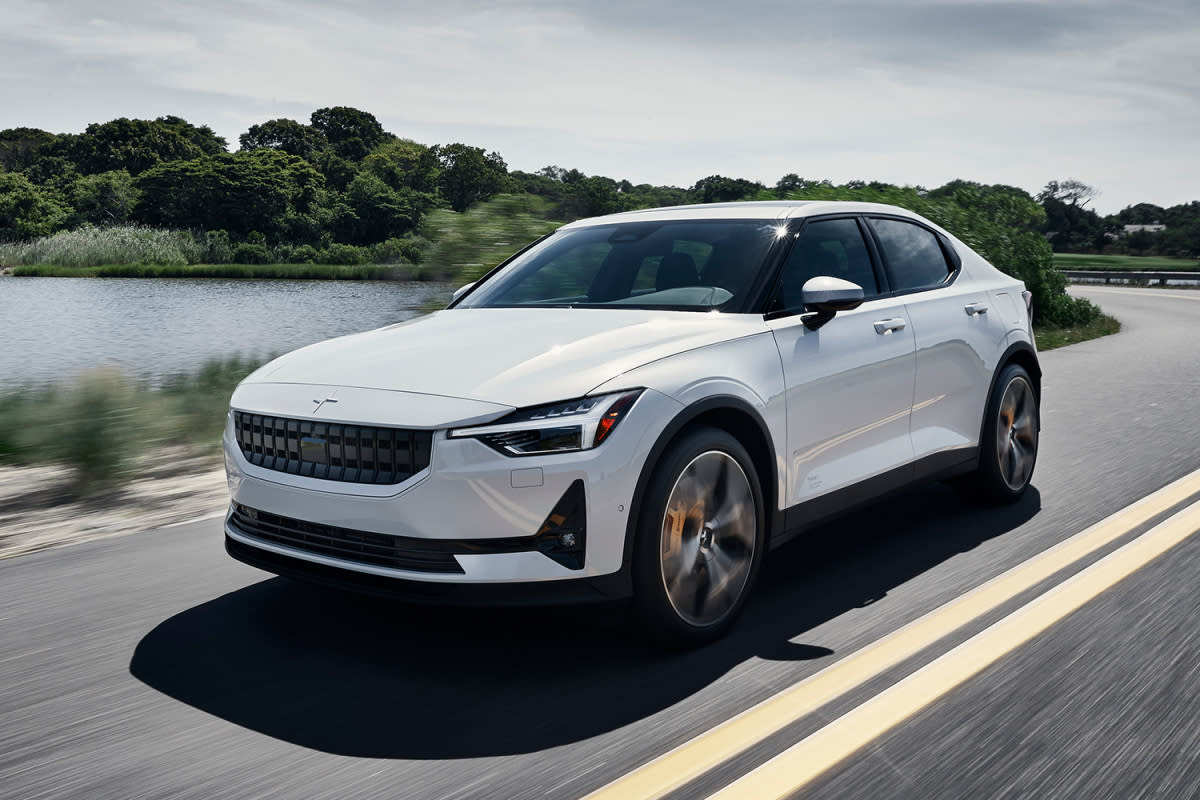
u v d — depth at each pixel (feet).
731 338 11.74
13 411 24.98
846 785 8.00
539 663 10.75
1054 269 65.92
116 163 498.28
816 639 11.29
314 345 13.17
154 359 45.47
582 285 14.14
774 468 11.93
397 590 10.11
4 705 9.92
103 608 12.82
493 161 368.27
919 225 16.33
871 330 13.64
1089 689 9.72
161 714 9.64
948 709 9.34
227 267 236.02
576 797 7.91
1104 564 13.70
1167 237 378.32
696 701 9.70
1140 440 23.21
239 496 11.38
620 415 10.19
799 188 45.62
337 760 8.64
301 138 581.12
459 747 8.84
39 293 131.64
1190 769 8.20
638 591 10.48
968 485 16.92
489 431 9.82
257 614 12.47
